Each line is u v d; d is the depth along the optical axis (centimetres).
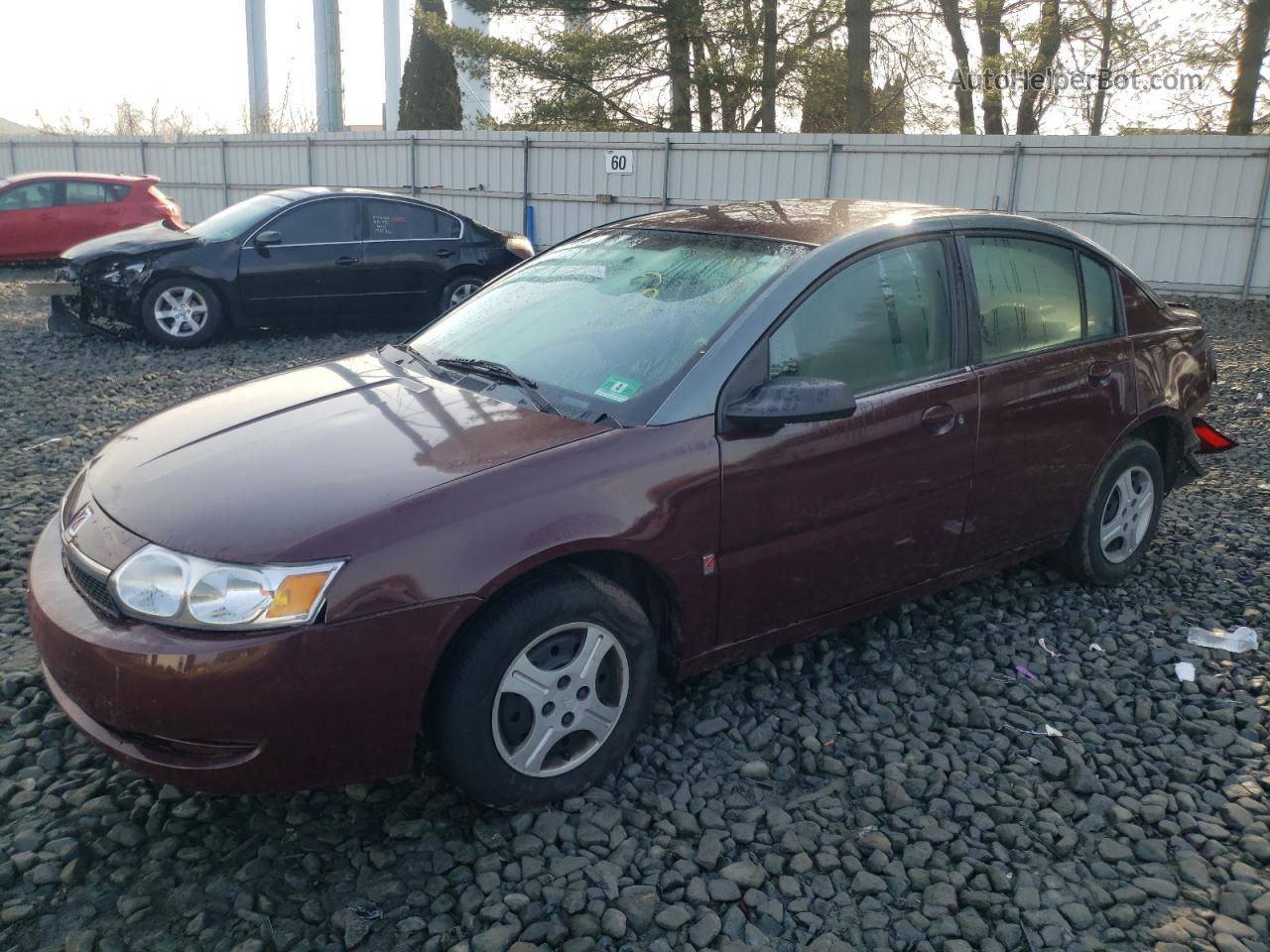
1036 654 404
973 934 259
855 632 416
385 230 1088
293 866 276
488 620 277
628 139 1812
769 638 345
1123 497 452
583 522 286
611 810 298
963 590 457
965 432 371
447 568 266
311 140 2145
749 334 325
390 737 269
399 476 283
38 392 802
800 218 387
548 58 2402
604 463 294
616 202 1855
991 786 320
